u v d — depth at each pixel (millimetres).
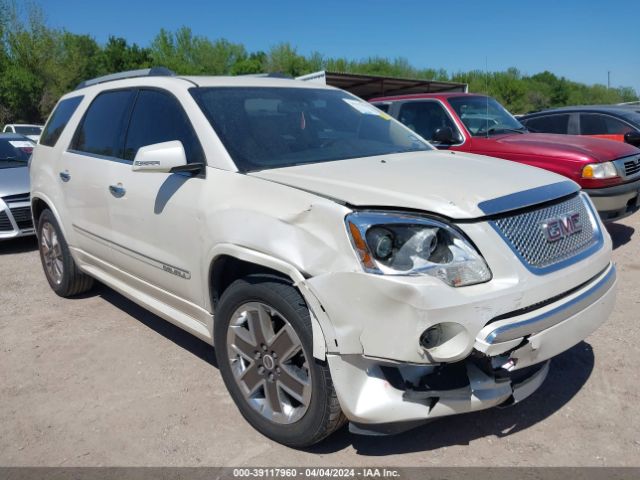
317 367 2508
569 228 2777
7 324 4652
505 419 2996
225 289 3127
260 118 3418
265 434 2896
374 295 2270
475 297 2283
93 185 4090
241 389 2980
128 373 3703
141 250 3627
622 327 4043
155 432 3027
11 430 3115
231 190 2914
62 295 5184
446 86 17734
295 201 2580
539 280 2461
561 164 5918
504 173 2941
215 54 61375
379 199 2459
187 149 3301
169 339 4211
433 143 7031
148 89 3811
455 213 2398
